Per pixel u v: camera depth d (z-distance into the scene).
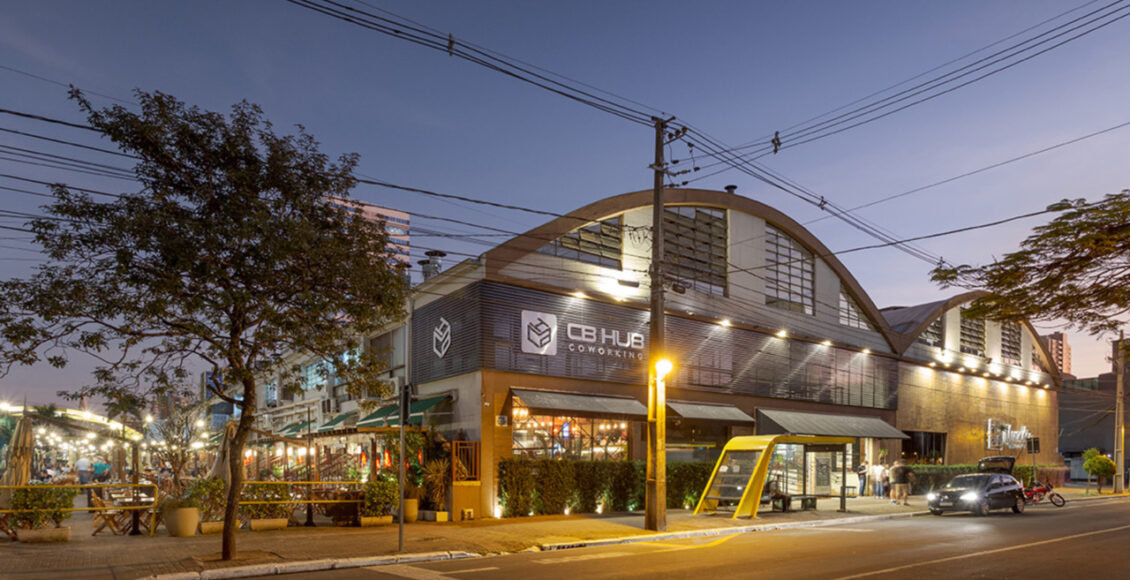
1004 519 24.92
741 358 31.19
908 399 40.03
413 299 26.77
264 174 14.06
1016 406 49.59
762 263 32.94
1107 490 44.62
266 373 15.09
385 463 24.62
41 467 51.31
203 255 13.12
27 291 12.45
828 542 17.86
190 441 27.23
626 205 27.33
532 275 24.48
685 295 29.19
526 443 23.95
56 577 12.27
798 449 26.02
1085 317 8.11
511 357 23.64
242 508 19.20
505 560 15.05
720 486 24.62
